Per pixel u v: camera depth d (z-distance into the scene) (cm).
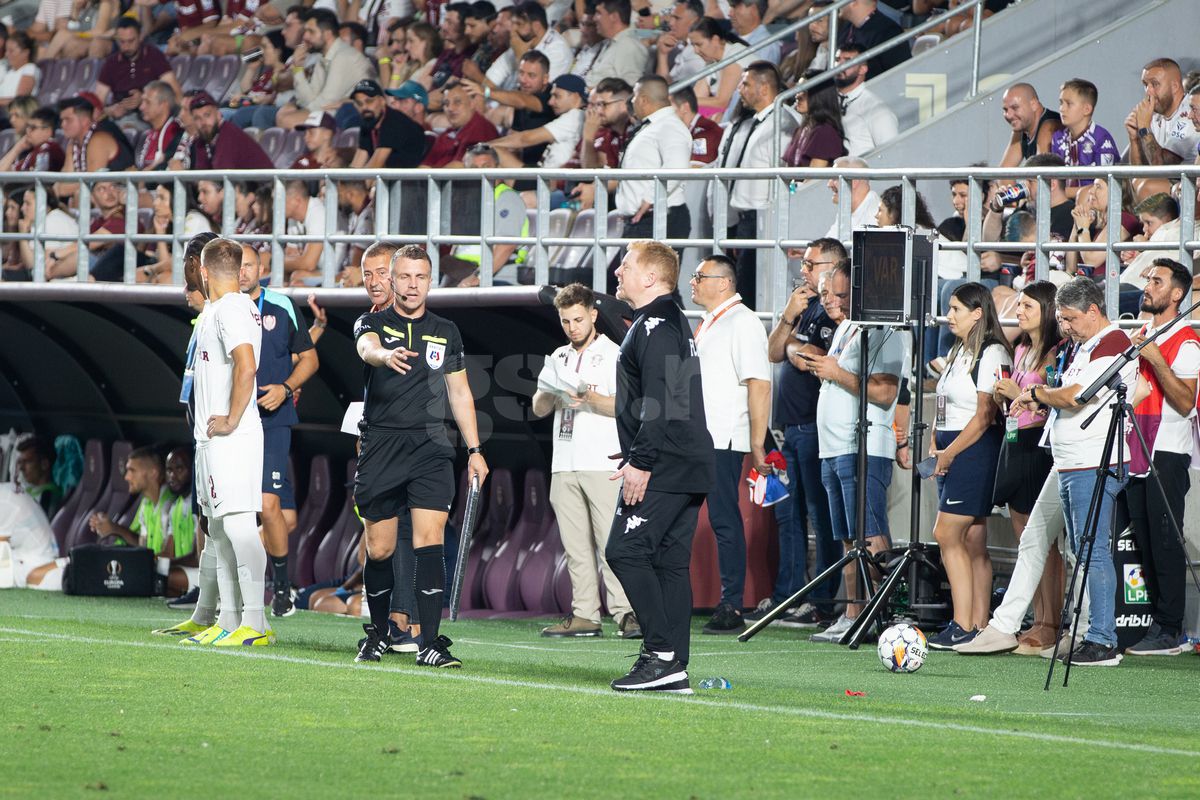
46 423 4719
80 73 7306
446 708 1983
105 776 1502
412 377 2450
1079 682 2472
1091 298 2691
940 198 3847
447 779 1507
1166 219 3284
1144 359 2741
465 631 3266
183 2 7088
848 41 4606
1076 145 3866
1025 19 4272
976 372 2911
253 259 3188
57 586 4041
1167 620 2850
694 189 3850
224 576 2805
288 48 6550
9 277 5016
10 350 4619
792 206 3909
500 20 5691
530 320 3625
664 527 2155
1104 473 2411
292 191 4203
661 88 4309
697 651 2884
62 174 4431
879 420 3152
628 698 2109
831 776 1558
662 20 5444
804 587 3083
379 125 5225
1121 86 4178
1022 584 2811
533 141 5103
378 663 2488
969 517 2889
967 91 4272
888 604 3069
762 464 3256
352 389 4028
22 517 4100
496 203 3881
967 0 4525
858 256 2886
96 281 4594
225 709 1952
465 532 2573
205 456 2733
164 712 1917
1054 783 1541
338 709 1962
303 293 3750
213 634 2788
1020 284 3453
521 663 2578
